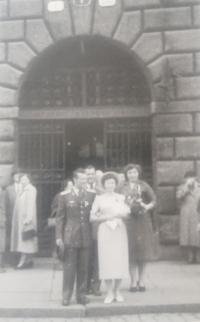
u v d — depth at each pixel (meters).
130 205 7.05
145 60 10.49
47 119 11.08
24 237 9.28
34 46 10.73
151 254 7.19
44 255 10.91
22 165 11.09
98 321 6.14
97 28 10.59
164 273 8.70
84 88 11.24
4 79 10.72
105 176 6.86
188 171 9.78
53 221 9.55
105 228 6.67
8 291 7.40
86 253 6.66
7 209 9.84
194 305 6.47
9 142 10.62
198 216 9.52
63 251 6.54
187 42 10.38
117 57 11.22
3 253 9.47
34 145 11.14
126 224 7.20
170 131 10.30
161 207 10.19
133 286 7.23
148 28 10.49
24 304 6.57
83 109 11.07
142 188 7.38
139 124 11.02
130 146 11.00
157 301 6.60
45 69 11.29
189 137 10.27
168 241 10.14
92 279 7.30
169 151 10.28
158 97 10.40
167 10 10.47
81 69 11.30
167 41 10.43
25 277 8.53
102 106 11.09
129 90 11.16
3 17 10.81
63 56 11.25
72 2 10.67
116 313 6.40
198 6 10.42
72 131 11.57
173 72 10.34
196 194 9.71
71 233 6.57
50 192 11.09
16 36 10.77
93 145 11.58
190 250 9.77
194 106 10.29
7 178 10.52
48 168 11.12
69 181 9.03
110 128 11.10
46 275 8.70
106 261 6.60
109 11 10.59
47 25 10.74
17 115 10.70
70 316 6.36
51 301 6.76
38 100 11.27
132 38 10.53
